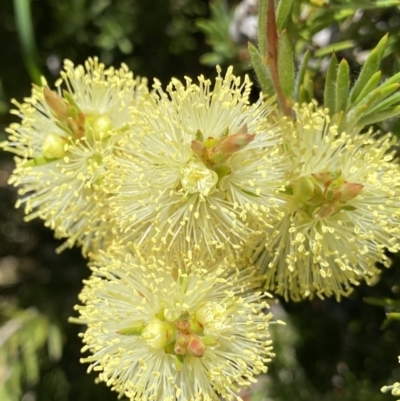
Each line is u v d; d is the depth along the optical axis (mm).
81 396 184
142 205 107
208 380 109
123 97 119
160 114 107
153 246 108
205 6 189
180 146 106
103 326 111
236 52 160
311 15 131
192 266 107
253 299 111
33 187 123
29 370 178
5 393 179
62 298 193
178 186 107
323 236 109
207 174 104
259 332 111
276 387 160
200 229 108
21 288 204
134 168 107
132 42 187
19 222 219
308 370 167
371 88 107
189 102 106
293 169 108
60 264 204
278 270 114
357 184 105
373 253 114
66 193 122
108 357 112
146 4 185
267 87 111
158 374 108
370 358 163
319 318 167
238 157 107
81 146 118
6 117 185
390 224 111
